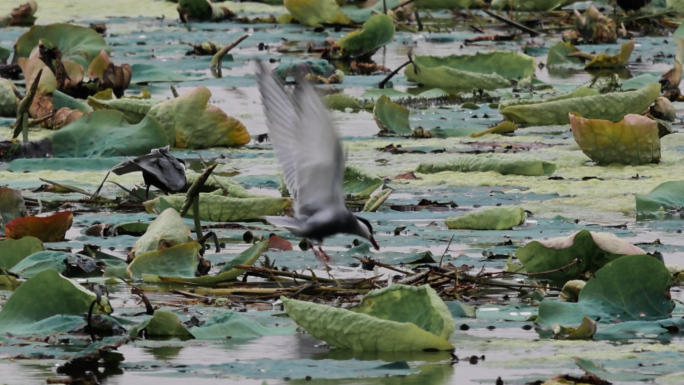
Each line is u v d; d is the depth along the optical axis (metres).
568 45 27.81
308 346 8.13
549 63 27.69
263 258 10.84
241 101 22.11
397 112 19.12
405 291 8.47
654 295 8.91
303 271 10.23
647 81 22.95
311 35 31.53
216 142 17.86
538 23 34.38
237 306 9.27
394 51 29.31
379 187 14.43
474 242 11.55
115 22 34.66
